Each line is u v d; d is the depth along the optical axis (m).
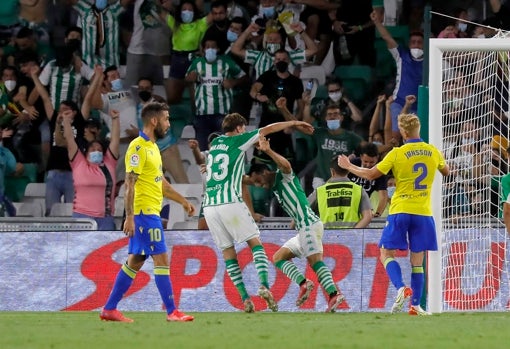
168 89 57.66
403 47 56.34
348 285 41.44
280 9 57.22
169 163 56.44
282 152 54.75
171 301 30.59
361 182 49.62
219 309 41.69
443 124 43.31
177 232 42.44
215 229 36.00
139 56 57.69
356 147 54.56
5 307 42.84
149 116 29.75
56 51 58.19
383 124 55.03
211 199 35.78
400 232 33.97
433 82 37.53
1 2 60.41
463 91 43.69
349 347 20.75
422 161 33.59
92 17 57.72
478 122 44.34
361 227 44.25
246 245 41.94
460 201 41.97
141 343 21.92
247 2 57.59
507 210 37.09
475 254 40.03
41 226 49.94
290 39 57.00
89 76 57.47
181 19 57.47
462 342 22.20
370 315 35.03
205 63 56.47
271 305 35.59
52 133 55.56
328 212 44.97
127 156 29.52
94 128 55.09
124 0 57.97
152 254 30.02
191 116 57.41
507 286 39.94
